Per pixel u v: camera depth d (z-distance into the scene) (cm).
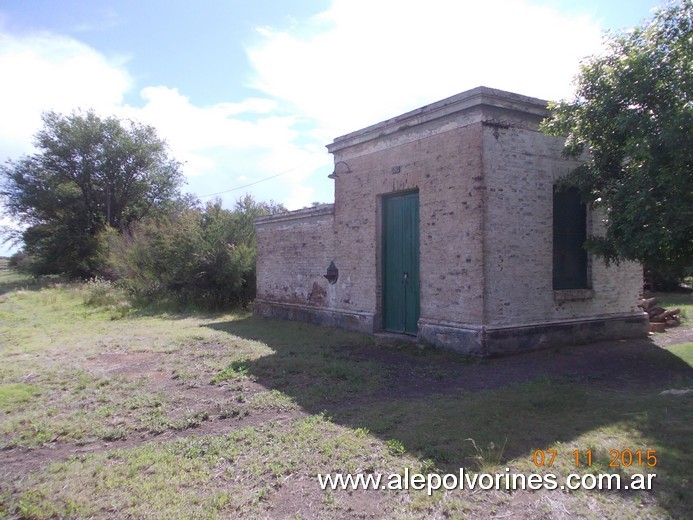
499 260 815
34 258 3788
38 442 477
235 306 1747
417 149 935
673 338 983
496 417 505
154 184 3928
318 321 1241
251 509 338
